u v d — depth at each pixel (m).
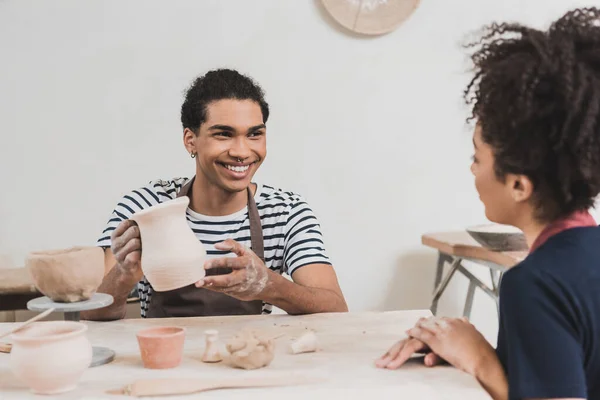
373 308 3.11
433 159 3.11
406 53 3.05
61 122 2.83
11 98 2.79
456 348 1.09
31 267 1.12
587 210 1.01
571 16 1.00
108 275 1.51
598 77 0.91
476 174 1.06
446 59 3.08
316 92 3.00
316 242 1.79
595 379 0.91
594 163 0.91
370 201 3.08
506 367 1.05
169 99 2.90
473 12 3.08
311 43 2.98
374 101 3.04
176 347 1.10
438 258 2.95
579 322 0.89
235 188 1.71
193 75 2.91
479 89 1.03
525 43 0.99
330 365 1.11
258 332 1.14
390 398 0.96
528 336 0.90
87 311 1.51
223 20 2.91
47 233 2.86
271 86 2.96
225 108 1.64
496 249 2.30
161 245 1.24
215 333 1.12
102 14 2.83
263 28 2.94
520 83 0.93
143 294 1.84
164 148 2.92
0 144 2.80
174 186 1.90
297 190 3.02
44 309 1.11
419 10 3.04
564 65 0.91
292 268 1.76
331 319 1.46
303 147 3.01
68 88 2.83
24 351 0.95
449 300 3.17
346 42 3.00
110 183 2.89
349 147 3.04
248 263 1.39
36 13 2.78
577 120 0.90
